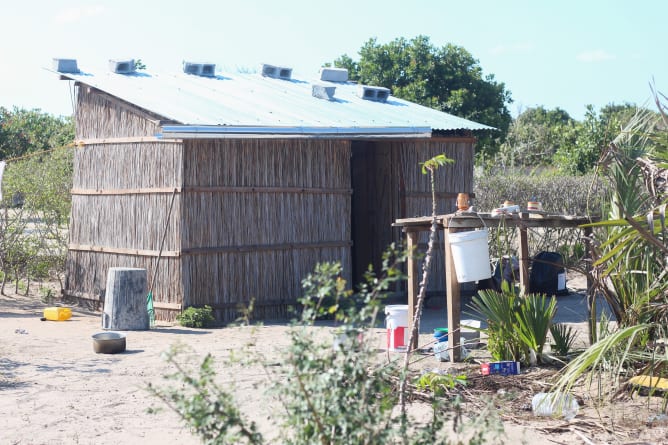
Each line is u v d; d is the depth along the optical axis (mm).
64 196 16844
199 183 13414
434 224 6211
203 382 4906
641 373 7617
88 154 15133
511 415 7234
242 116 13859
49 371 9367
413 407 7375
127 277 12578
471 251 9297
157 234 13641
